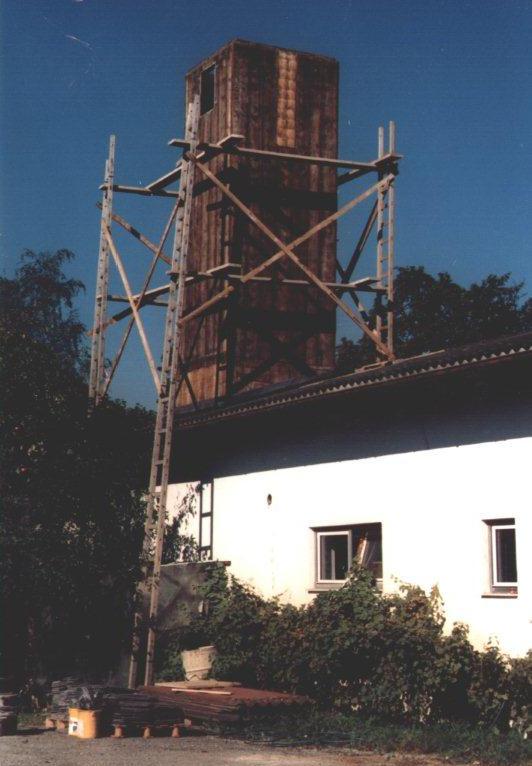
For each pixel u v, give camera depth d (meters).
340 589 16.94
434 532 16.03
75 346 44.09
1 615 18.80
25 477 18.48
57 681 17.22
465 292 45.16
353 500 17.59
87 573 18.33
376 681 15.73
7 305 43.06
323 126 26.14
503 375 15.03
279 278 23.94
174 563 19.67
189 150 22.09
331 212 25.95
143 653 18.97
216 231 25.22
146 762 12.61
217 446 21.02
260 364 25.05
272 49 25.83
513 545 15.09
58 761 12.70
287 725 15.27
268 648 17.61
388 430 17.06
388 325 24.08
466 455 15.67
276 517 19.28
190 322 26.02
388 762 12.69
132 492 19.88
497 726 14.19
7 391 18.42
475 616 15.27
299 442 18.95
